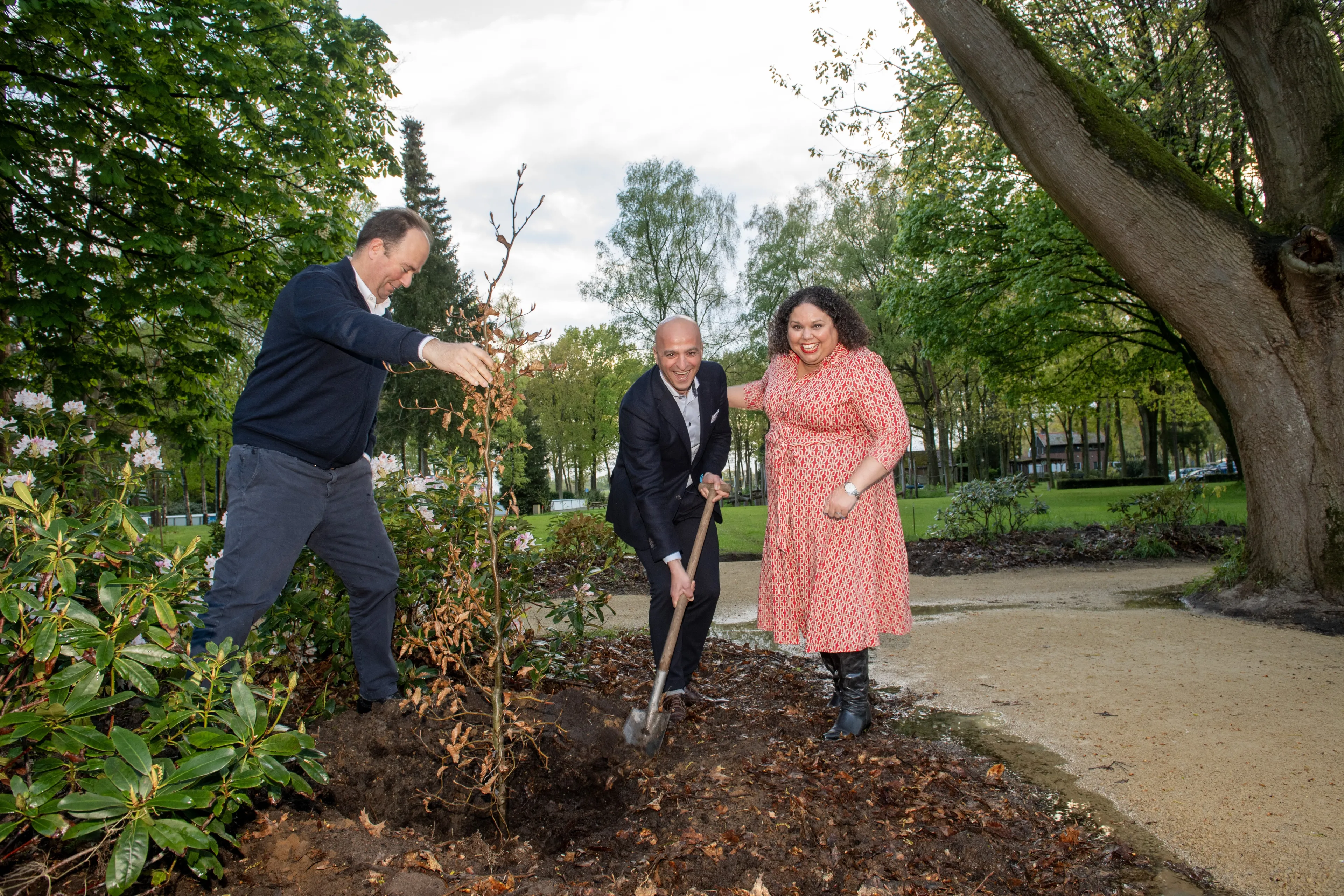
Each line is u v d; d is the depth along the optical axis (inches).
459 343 88.3
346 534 108.7
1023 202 607.2
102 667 66.6
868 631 123.5
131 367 348.8
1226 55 241.6
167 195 335.3
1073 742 123.7
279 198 366.9
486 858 83.7
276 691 83.2
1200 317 231.1
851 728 125.0
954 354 780.6
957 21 229.9
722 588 320.8
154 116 330.3
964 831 92.5
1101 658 176.9
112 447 219.0
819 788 101.4
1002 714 139.4
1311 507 224.1
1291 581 225.0
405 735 102.8
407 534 136.4
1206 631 203.6
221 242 343.3
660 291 1211.9
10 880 64.7
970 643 198.4
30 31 289.1
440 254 1306.6
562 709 115.0
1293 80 230.2
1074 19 456.8
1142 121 415.8
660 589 137.6
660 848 87.2
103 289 310.0
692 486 140.9
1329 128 227.9
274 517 100.0
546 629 177.0
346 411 104.0
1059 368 805.2
